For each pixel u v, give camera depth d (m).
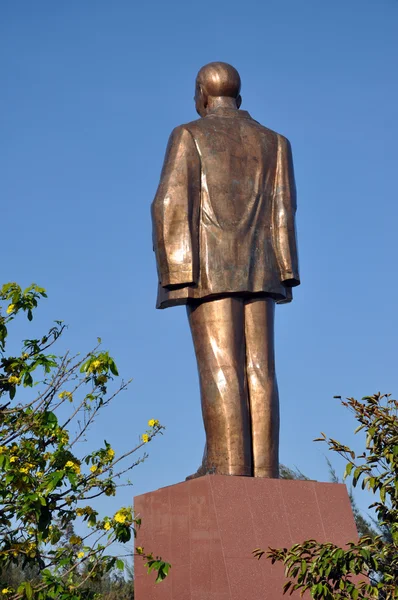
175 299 15.61
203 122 16.50
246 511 14.05
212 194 15.94
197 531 14.05
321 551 10.52
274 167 16.58
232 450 15.10
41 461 10.99
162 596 14.26
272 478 14.55
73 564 11.07
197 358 15.78
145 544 14.94
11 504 10.66
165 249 15.66
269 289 15.95
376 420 10.77
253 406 15.56
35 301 11.77
